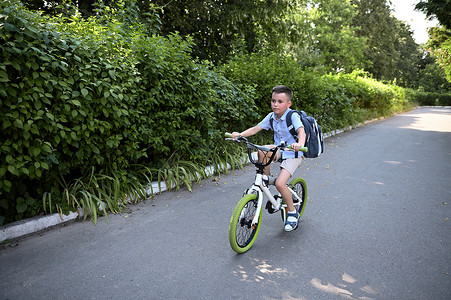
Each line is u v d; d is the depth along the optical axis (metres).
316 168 7.48
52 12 8.83
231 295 2.82
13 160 3.64
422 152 9.41
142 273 3.14
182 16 12.03
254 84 8.41
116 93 4.68
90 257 3.43
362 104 19.53
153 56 5.25
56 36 3.88
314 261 3.39
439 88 63.62
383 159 8.45
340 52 34.12
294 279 3.06
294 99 10.08
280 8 14.14
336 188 5.94
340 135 13.09
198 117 6.30
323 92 11.77
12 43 3.46
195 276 3.10
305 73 10.65
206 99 6.43
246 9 12.91
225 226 4.28
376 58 43.59
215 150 7.14
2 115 3.55
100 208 4.61
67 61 4.12
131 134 5.12
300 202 4.38
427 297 2.80
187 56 5.95
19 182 4.01
